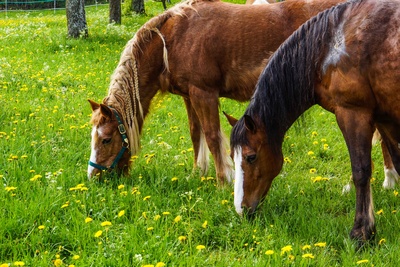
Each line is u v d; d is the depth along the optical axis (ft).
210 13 19.86
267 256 13.92
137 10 81.05
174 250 14.30
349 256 14.07
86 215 16.44
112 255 13.79
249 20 19.56
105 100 20.17
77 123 27.14
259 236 15.35
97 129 19.48
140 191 18.49
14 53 45.75
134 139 20.06
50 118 27.50
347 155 24.12
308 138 25.73
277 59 15.94
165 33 20.18
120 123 19.69
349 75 14.55
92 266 13.28
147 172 20.61
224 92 20.47
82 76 37.55
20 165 20.63
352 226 16.06
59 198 17.17
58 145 23.72
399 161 16.60
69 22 51.62
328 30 15.10
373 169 20.88
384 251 14.40
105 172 19.69
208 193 19.02
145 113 21.04
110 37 52.26
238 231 15.74
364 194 15.01
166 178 20.06
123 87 20.07
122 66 20.27
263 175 16.26
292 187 19.43
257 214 16.62
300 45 15.60
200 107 20.02
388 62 13.99
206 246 15.08
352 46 14.47
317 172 22.17
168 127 27.68
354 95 14.58
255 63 19.48
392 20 14.15
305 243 15.12
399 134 15.72
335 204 18.26
